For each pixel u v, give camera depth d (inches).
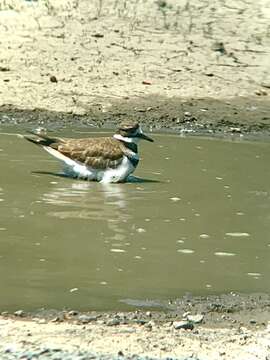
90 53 924.6
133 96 848.9
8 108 797.2
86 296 439.5
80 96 836.0
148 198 591.8
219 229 537.3
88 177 632.4
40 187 604.1
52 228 522.3
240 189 620.1
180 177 645.3
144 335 398.3
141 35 978.1
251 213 569.0
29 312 419.5
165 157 697.6
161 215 556.7
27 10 1006.4
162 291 450.3
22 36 944.9
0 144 705.6
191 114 821.9
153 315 424.5
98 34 967.6
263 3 1079.6
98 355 372.8
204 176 649.6
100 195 594.6
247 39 990.4
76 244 500.4
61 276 459.2
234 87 888.9
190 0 1069.8
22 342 381.7
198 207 576.4
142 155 700.0
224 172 662.5
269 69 932.0
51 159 673.0
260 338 403.2
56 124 778.2
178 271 474.0
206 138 767.7
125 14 1023.0
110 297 440.1
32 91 833.5
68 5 1029.8
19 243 497.7
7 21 973.8
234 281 466.3
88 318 414.6
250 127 805.2
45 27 970.7
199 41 976.3
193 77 900.6
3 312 418.3
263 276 474.3
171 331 406.3
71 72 880.9
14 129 755.4
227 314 432.1
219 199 594.9
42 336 390.0
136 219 546.9
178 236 522.0
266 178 650.2
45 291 442.0
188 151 718.5
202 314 429.1
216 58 944.3
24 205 561.9
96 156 633.6
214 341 397.1
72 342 384.8
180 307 435.2
